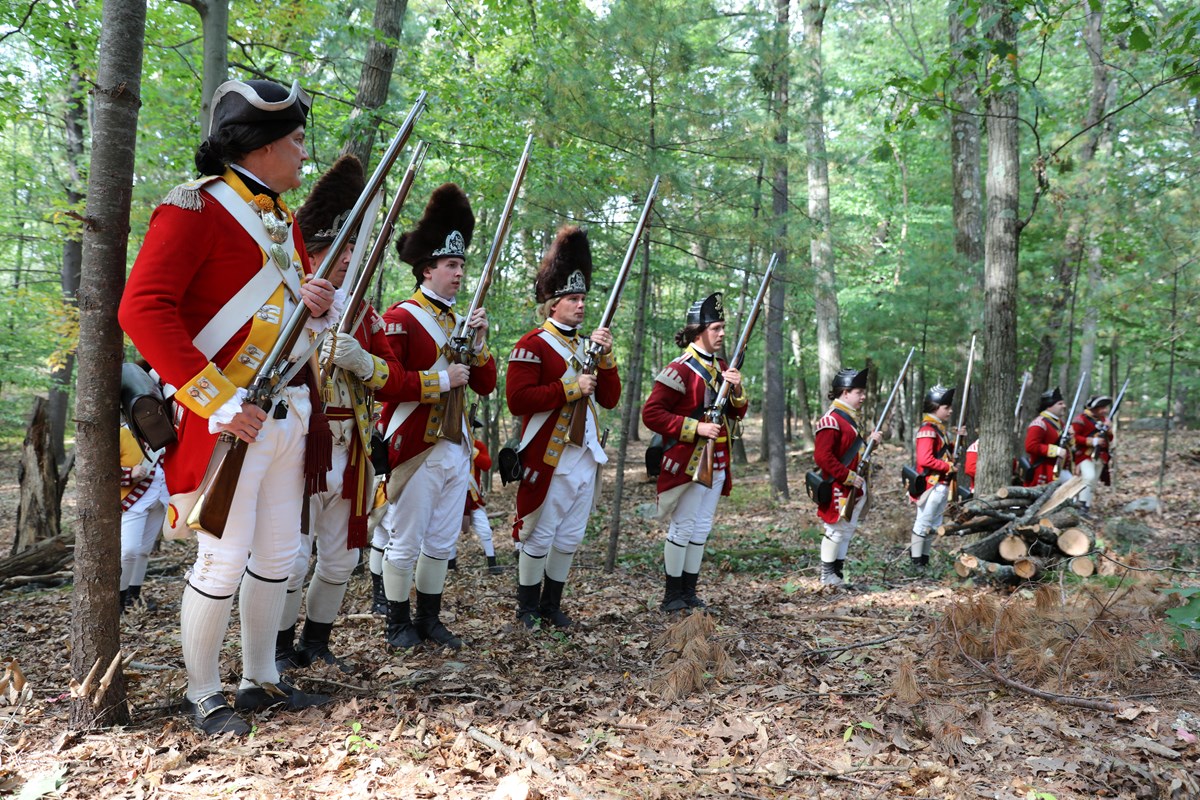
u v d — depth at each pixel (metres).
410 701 3.46
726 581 7.29
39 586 6.98
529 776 2.76
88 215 2.85
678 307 22.59
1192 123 10.03
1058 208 10.52
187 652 3.04
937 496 7.72
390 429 4.43
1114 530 8.47
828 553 6.76
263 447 2.94
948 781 2.90
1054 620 4.45
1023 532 6.43
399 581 4.45
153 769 2.68
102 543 2.96
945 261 12.52
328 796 2.58
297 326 2.88
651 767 2.97
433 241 4.50
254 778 2.65
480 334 4.64
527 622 5.08
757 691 3.85
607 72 7.69
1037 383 16.36
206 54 6.19
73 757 2.74
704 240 8.89
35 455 7.63
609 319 5.27
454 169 9.36
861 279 17.45
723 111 7.89
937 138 15.15
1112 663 3.92
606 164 8.42
